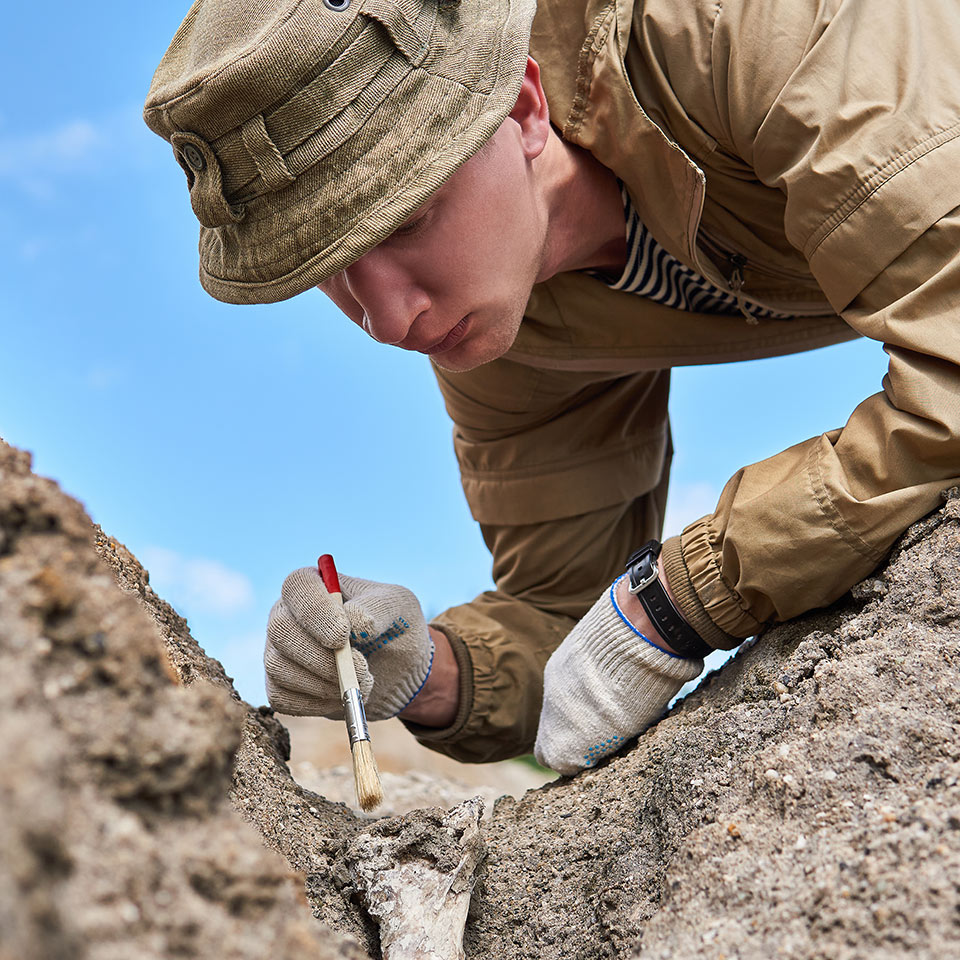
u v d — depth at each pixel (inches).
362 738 56.5
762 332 72.3
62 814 21.7
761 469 57.8
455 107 50.9
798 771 41.8
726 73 56.7
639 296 69.6
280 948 27.2
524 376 76.9
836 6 55.5
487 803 85.2
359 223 49.6
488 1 53.9
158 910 25.0
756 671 55.1
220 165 50.9
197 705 29.4
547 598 83.4
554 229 63.0
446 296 55.2
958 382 50.9
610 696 61.4
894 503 51.7
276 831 51.7
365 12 48.9
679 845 43.4
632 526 85.6
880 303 54.3
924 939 31.8
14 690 23.3
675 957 35.3
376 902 48.3
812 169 53.7
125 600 29.9
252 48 47.7
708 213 63.3
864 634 50.1
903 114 52.7
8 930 18.6
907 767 40.3
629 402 81.1
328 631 60.2
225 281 53.9
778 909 35.7
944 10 56.6
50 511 29.5
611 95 59.1
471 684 75.4
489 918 50.6
